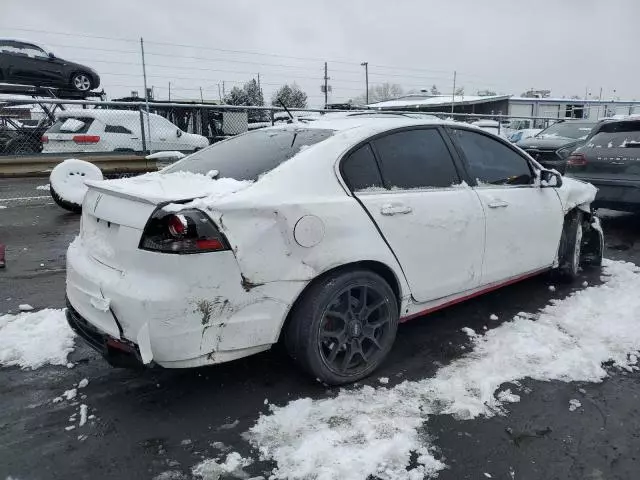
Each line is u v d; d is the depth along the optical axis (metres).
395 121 3.52
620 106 32.66
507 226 3.93
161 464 2.44
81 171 8.13
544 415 2.82
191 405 2.90
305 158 3.00
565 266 4.80
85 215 3.11
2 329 3.74
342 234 2.94
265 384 3.12
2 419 2.76
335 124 3.49
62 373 3.23
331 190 2.99
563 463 2.46
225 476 2.36
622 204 7.01
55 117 11.40
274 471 2.39
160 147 11.76
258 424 2.72
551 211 4.39
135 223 2.61
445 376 3.21
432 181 3.52
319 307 2.89
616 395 3.02
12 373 3.23
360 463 2.42
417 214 3.29
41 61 15.73
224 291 2.58
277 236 2.72
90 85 16.73
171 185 2.90
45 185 10.66
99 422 2.75
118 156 11.18
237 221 2.61
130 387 3.09
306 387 3.09
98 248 2.88
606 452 2.54
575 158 7.52
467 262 3.65
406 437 2.60
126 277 2.61
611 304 4.30
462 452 2.52
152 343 2.50
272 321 2.77
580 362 3.33
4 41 15.31
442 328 3.93
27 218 7.77
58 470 2.39
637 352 3.52
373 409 2.85
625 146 7.03
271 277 2.70
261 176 2.91
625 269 5.34
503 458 2.49
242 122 13.11
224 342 2.65
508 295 4.62
